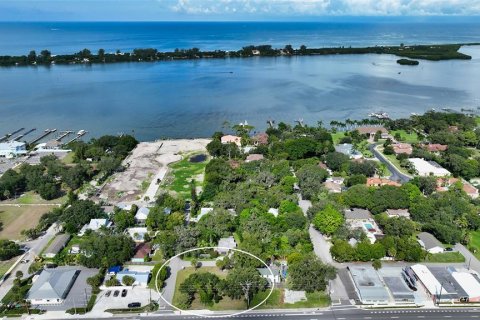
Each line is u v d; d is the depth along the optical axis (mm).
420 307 118125
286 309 117312
